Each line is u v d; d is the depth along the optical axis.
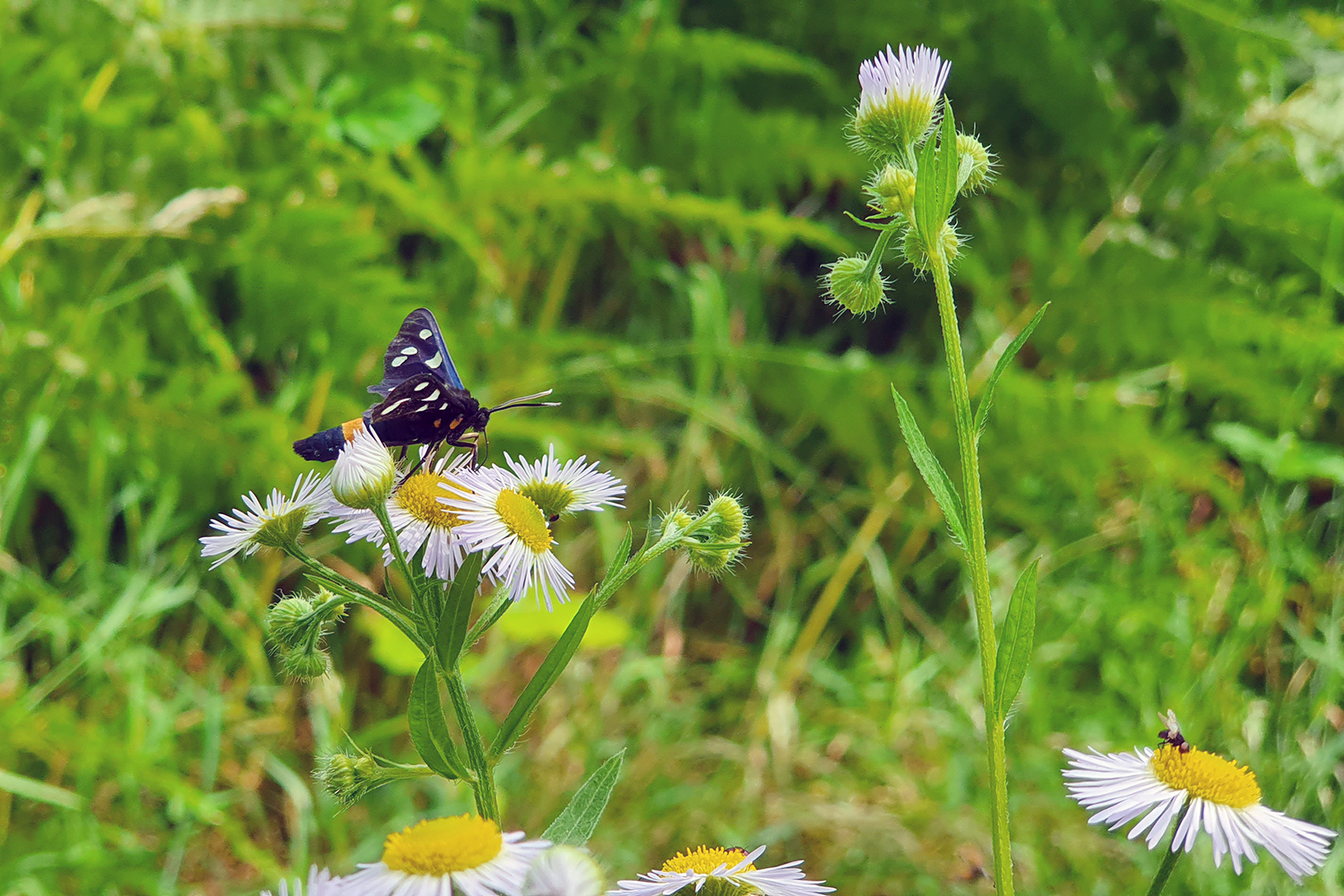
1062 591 0.54
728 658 0.54
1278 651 0.51
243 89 0.51
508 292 0.57
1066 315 0.59
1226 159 0.61
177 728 0.45
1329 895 0.40
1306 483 0.57
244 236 0.48
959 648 0.54
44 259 0.48
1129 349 0.60
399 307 0.49
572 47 0.61
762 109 0.63
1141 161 0.63
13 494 0.42
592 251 0.63
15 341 0.45
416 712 0.24
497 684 0.50
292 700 0.46
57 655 0.46
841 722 0.50
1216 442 0.59
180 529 0.48
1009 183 0.62
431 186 0.54
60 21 0.49
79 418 0.46
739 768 0.48
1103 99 0.59
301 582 0.49
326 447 0.26
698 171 0.59
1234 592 0.53
